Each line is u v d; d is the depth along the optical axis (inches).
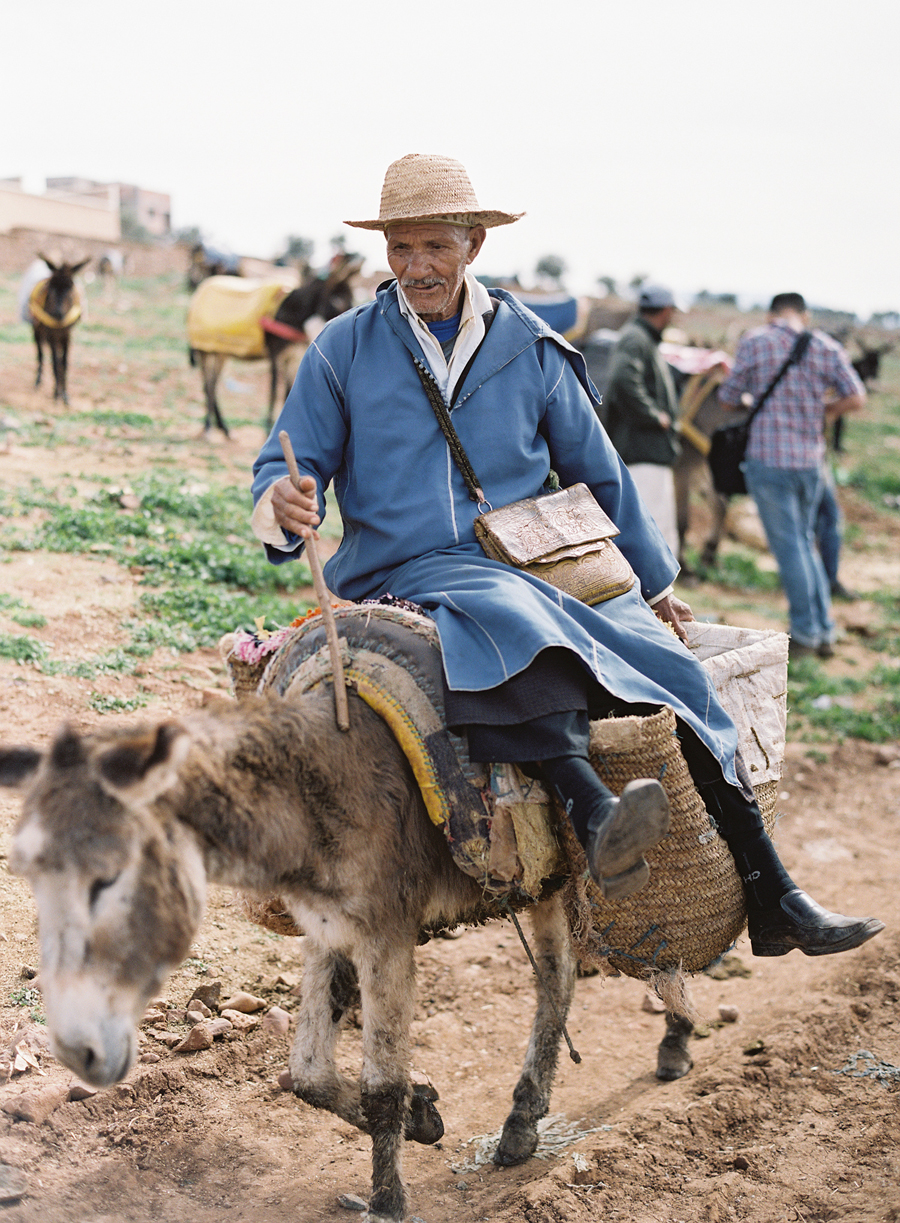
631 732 116.9
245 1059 149.3
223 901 181.9
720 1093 150.7
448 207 126.0
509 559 128.2
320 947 126.2
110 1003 88.8
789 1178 133.3
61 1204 120.2
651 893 123.3
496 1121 149.6
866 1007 174.2
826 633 373.7
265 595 302.2
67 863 87.4
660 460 368.2
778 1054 160.6
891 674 352.5
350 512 135.7
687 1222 125.6
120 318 927.7
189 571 297.4
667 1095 153.8
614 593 132.0
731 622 383.9
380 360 133.0
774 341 353.7
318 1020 125.3
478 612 118.0
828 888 220.8
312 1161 135.8
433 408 131.8
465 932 198.1
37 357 584.7
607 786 119.7
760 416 357.4
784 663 145.9
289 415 134.5
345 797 110.2
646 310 369.4
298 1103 145.3
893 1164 132.6
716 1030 177.8
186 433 503.8
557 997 145.0
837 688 335.0
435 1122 131.8
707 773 127.0
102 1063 87.7
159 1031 151.2
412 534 130.3
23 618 246.1
